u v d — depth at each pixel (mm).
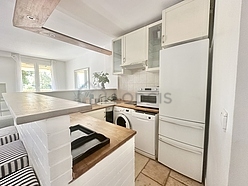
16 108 526
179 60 1492
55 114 489
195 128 1399
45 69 4965
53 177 509
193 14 1456
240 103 481
